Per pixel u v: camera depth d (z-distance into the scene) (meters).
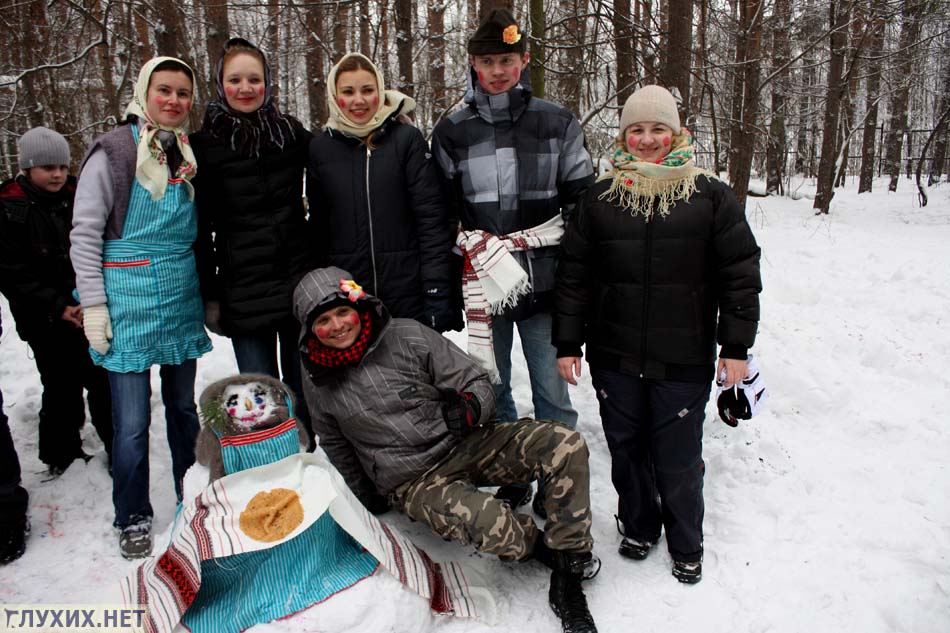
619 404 2.63
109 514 3.13
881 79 16.33
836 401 3.67
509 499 3.12
